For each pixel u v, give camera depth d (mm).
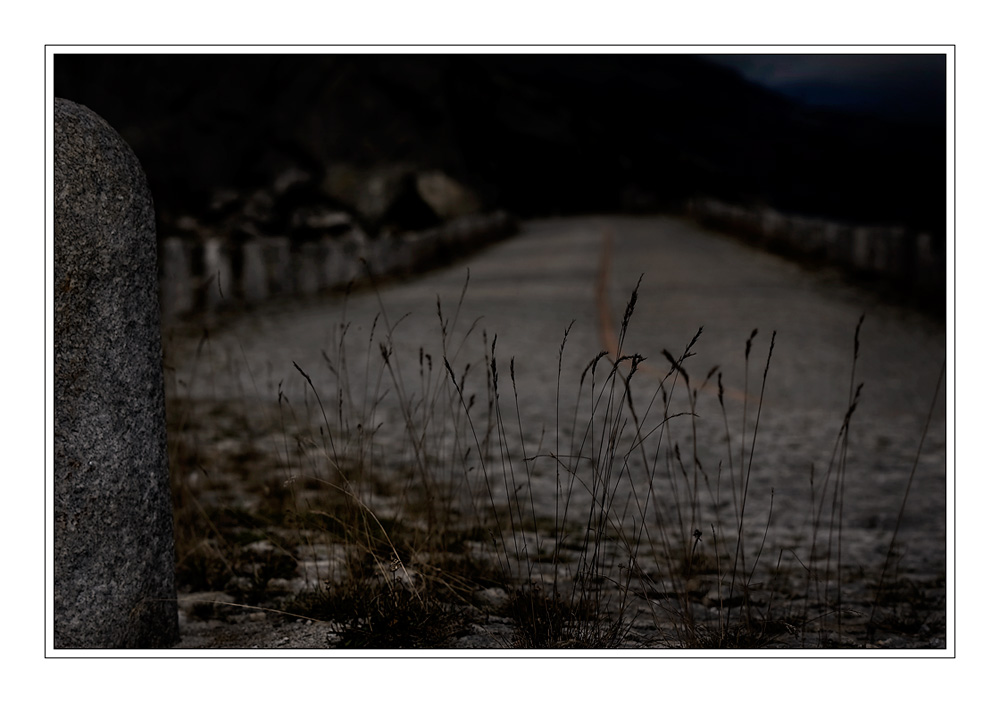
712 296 17328
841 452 7395
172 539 2918
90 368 2418
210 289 15508
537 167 55812
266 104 46125
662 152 64562
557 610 3018
